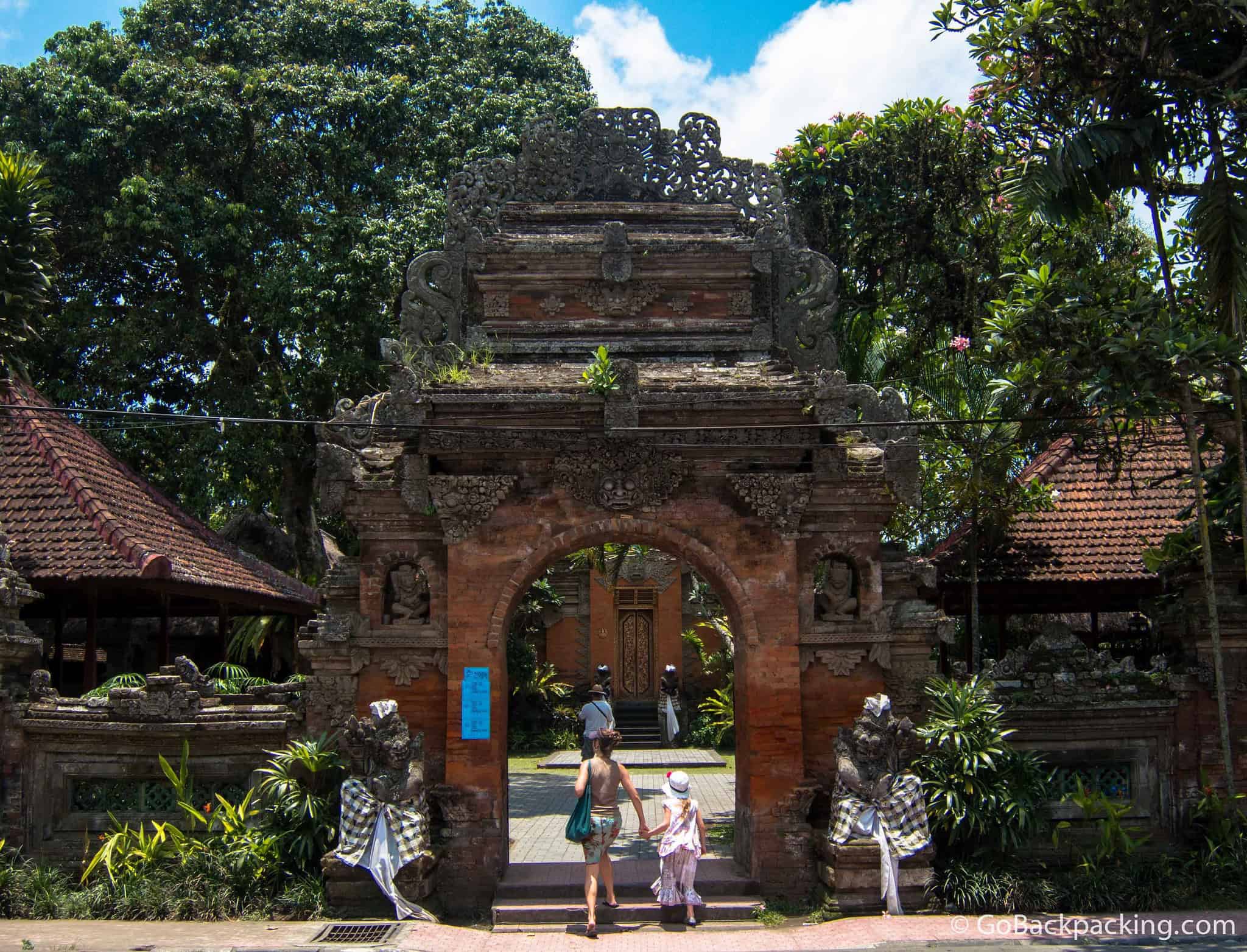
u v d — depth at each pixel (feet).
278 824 39.50
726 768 81.00
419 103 82.84
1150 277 50.98
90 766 42.37
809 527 41.70
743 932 36.45
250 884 38.47
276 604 63.62
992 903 37.65
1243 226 39.88
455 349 42.80
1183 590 44.06
